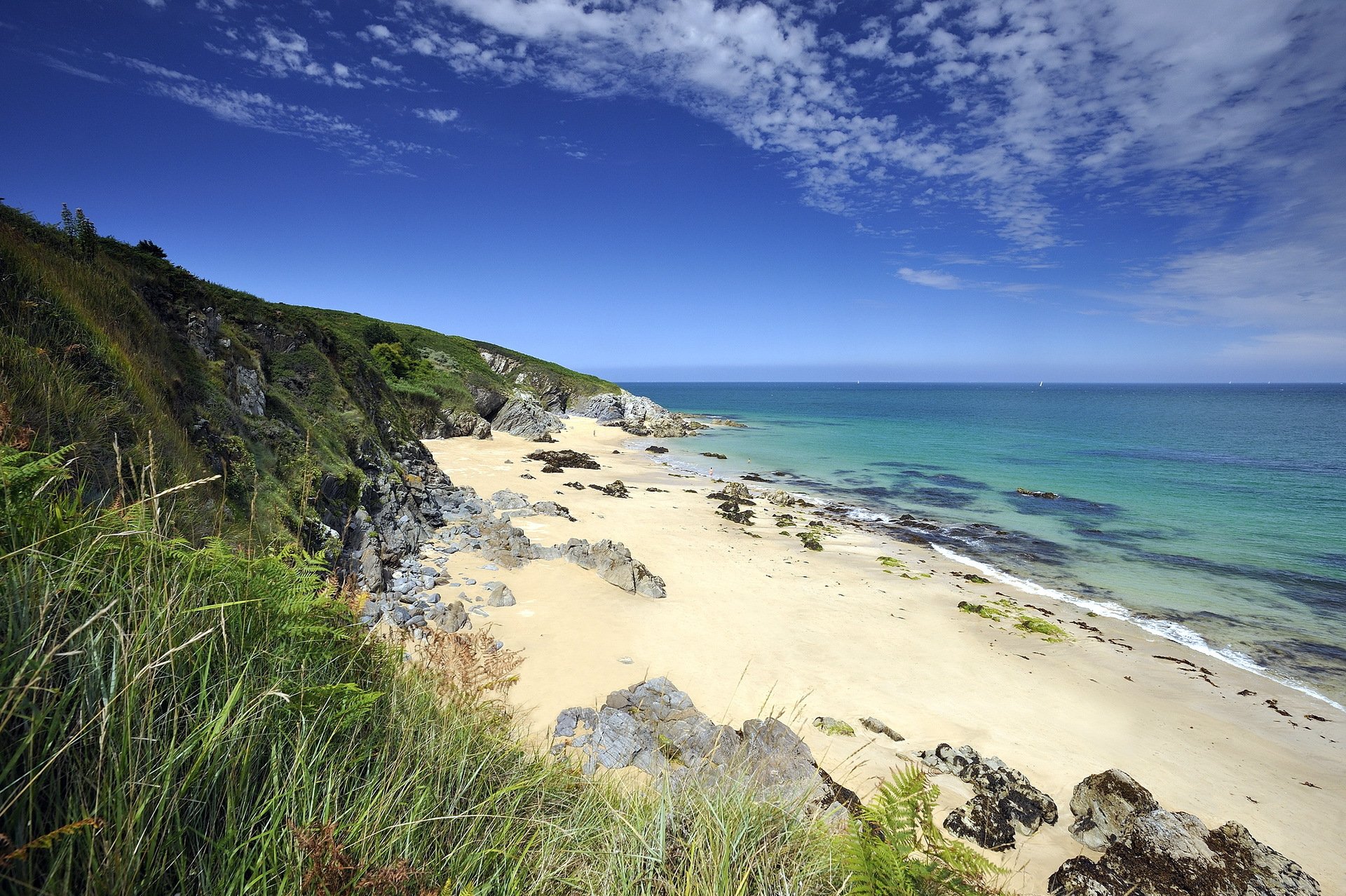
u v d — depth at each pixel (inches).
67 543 104.7
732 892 117.0
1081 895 319.6
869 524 1334.9
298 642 135.5
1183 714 586.9
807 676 585.0
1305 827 429.7
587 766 343.3
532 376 3410.4
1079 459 2315.5
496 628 582.9
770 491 1647.4
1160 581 995.9
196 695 99.1
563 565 790.5
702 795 147.0
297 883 84.4
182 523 229.5
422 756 133.0
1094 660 697.0
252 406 648.4
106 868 71.3
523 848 123.9
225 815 87.8
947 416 4480.8
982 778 429.1
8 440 143.0
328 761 110.0
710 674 558.9
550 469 1615.4
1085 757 498.6
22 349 271.0
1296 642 769.6
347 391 944.9
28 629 83.3
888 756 458.3
